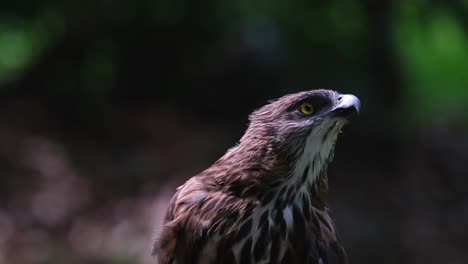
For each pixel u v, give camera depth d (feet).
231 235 19.03
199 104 49.78
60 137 48.29
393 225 45.01
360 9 50.72
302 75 49.14
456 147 53.62
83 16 49.60
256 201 19.07
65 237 42.29
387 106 51.31
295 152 19.06
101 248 41.32
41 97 50.83
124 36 49.78
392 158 49.96
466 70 63.41
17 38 53.57
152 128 48.49
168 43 49.75
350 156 49.47
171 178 44.68
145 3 48.14
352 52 50.98
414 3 51.42
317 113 19.07
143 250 40.42
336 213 44.34
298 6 49.34
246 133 19.72
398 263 43.06
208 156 46.34
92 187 44.73
